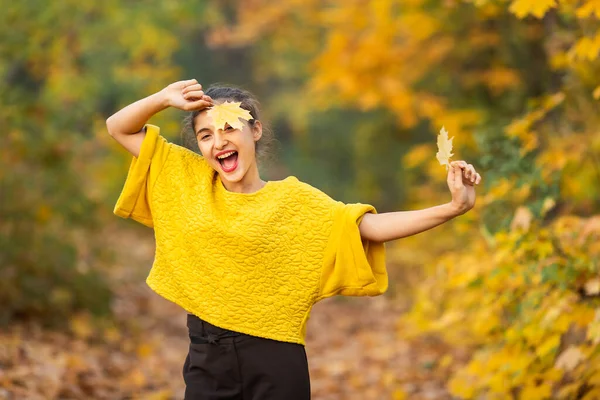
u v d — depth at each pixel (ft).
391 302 35.35
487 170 19.36
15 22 28.40
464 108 34.83
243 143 11.96
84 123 32.81
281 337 11.98
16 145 26.78
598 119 21.72
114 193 36.01
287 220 12.03
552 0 15.53
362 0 34.04
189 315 12.41
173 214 12.32
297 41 46.68
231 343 11.97
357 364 25.55
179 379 23.43
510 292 16.71
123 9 34.94
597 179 20.58
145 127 12.80
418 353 25.67
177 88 12.19
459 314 18.11
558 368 15.43
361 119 56.13
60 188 28.30
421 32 32.68
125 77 36.32
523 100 33.04
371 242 12.17
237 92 12.61
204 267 12.03
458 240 33.17
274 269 11.96
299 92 63.62
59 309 25.86
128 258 42.19
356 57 33.09
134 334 28.07
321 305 37.47
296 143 64.80
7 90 27.96
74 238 31.83
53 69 32.40
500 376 16.21
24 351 21.33
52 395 18.63
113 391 21.02
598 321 14.10
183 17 35.86
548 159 18.38
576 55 20.48
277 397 11.96
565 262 15.49
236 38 44.80
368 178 50.39
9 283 24.75
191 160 12.59
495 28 32.53
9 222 25.86
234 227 11.93
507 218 17.79
